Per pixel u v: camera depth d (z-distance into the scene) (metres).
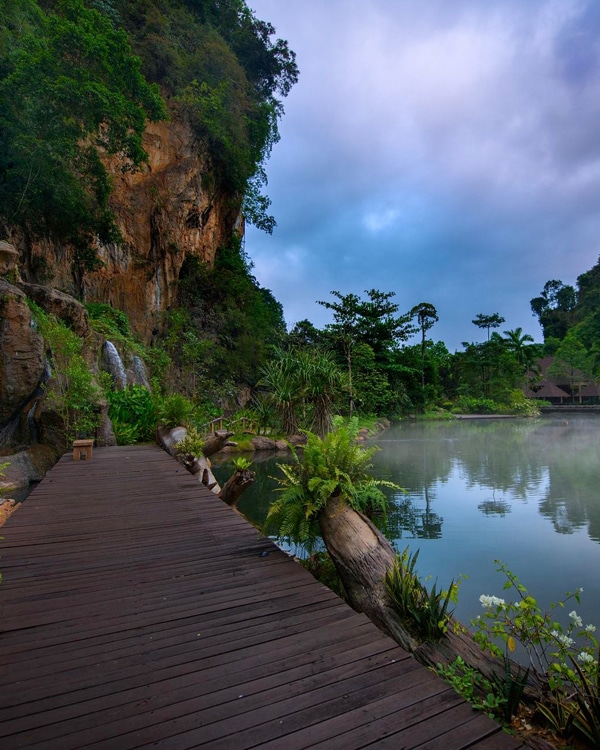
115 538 3.61
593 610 3.63
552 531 5.86
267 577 2.82
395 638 2.36
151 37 22.05
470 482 9.33
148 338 21.33
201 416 14.82
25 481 7.77
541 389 49.19
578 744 1.68
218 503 4.79
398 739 1.43
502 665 2.17
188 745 1.40
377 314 26.36
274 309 35.41
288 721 1.51
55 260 16.44
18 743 1.41
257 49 29.25
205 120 22.62
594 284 71.12
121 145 14.52
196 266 24.39
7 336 8.29
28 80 11.87
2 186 12.73
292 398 16.11
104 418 10.39
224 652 1.95
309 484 3.25
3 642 2.03
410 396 31.34
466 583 4.22
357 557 2.90
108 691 1.67
